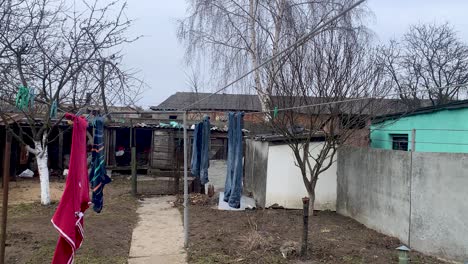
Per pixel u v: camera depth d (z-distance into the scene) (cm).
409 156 682
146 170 1719
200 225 830
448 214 605
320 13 1201
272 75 918
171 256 636
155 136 1658
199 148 784
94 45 888
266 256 623
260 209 1009
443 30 2127
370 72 920
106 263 598
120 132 1783
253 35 1430
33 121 969
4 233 487
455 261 591
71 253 377
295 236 741
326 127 940
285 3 1233
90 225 810
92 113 623
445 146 796
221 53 1530
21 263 571
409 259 595
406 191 687
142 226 825
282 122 909
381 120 1015
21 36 802
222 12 1509
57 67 863
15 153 1455
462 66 1975
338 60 896
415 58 2086
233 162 676
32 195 1172
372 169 815
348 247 670
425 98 1761
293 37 1080
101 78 912
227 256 628
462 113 746
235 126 677
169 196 1196
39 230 743
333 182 1020
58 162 1631
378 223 783
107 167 1645
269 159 1022
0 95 873
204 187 1227
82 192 414
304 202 630
